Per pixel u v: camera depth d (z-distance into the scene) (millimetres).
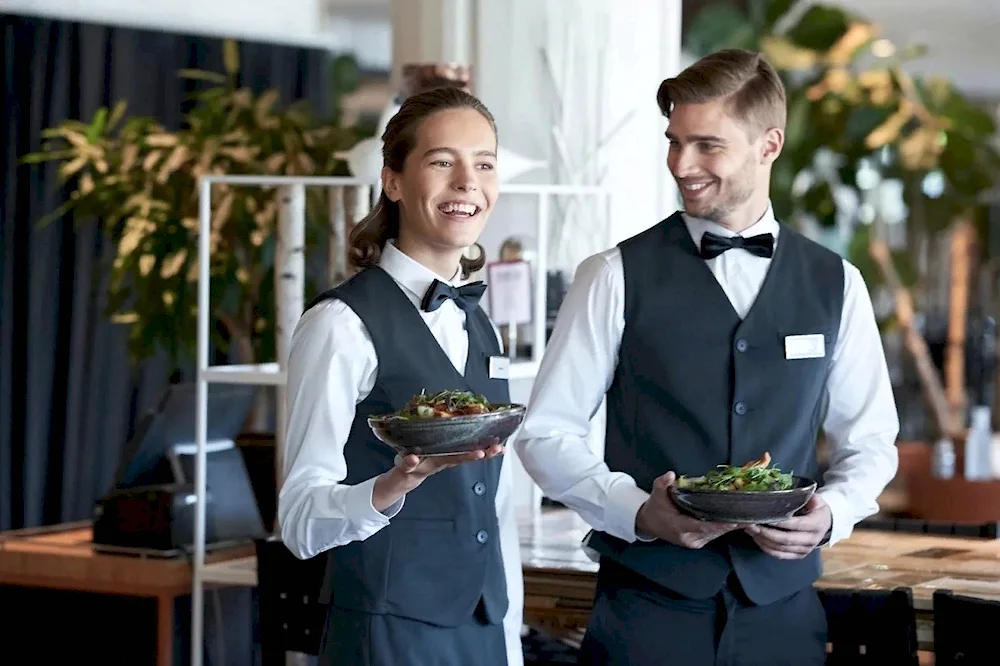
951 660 2928
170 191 4980
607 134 4996
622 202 5055
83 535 4871
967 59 11664
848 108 7859
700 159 2855
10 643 4598
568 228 4969
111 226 5203
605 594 2986
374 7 9320
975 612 2875
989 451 7477
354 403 2703
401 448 2475
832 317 2975
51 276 7180
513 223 5016
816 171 8312
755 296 2959
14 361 7156
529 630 4473
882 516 7512
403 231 2801
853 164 8031
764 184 2969
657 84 5141
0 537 4801
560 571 3604
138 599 4426
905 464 7742
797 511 2795
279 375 4352
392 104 4387
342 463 2660
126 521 4477
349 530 2537
